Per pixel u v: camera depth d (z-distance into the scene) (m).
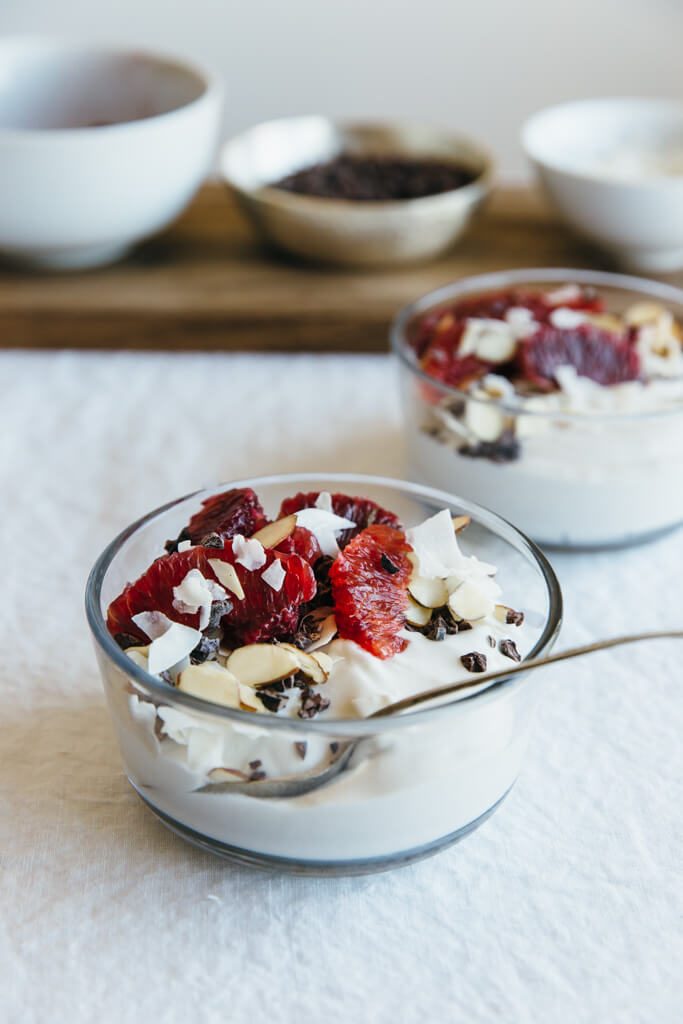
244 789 0.54
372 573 0.58
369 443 0.77
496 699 0.54
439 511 0.61
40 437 0.76
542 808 0.60
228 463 0.75
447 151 0.94
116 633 0.57
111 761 0.60
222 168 0.88
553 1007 0.54
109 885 0.57
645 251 0.87
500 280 0.77
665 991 0.55
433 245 0.86
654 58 1.11
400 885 0.57
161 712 0.54
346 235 0.84
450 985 0.55
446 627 0.58
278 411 0.79
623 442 0.67
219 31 1.10
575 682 0.64
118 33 1.11
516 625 0.58
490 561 0.60
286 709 0.55
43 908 0.56
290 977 0.55
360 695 0.55
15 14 1.09
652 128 0.94
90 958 0.55
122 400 0.79
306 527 0.59
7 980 0.54
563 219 0.88
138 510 0.72
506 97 1.14
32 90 0.89
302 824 0.54
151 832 0.58
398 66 1.12
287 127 0.93
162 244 0.89
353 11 1.09
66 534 0.70
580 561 0.70
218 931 0.56
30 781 0.60
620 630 0.67
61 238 0.82
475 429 0.68
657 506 0.69
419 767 0.54
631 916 0.57
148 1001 0.54
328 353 0.84
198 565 0.57
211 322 0.83
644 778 0.61
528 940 0.56
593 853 0.58
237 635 0.57
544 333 0.71
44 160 0.79
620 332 0.73
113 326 0.83
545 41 1.11
